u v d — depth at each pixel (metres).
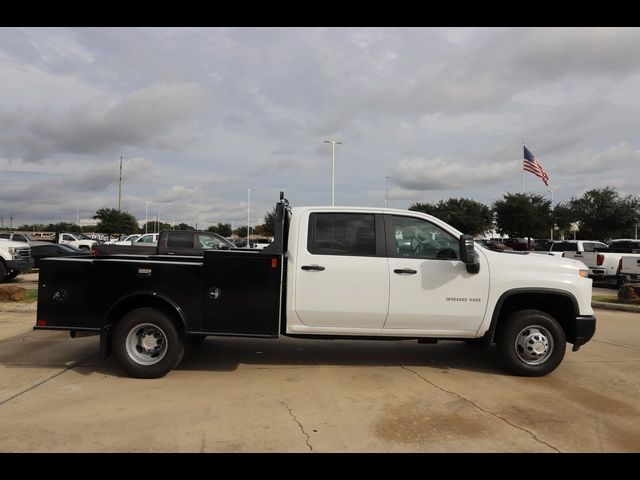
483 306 6.14
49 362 6.69
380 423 4.67
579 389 5.77
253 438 4.30
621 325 10.19
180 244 16.36
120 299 5.94
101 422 4.61
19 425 4.51
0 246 16.47
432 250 6.24
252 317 5.92
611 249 21.39
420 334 6.19
